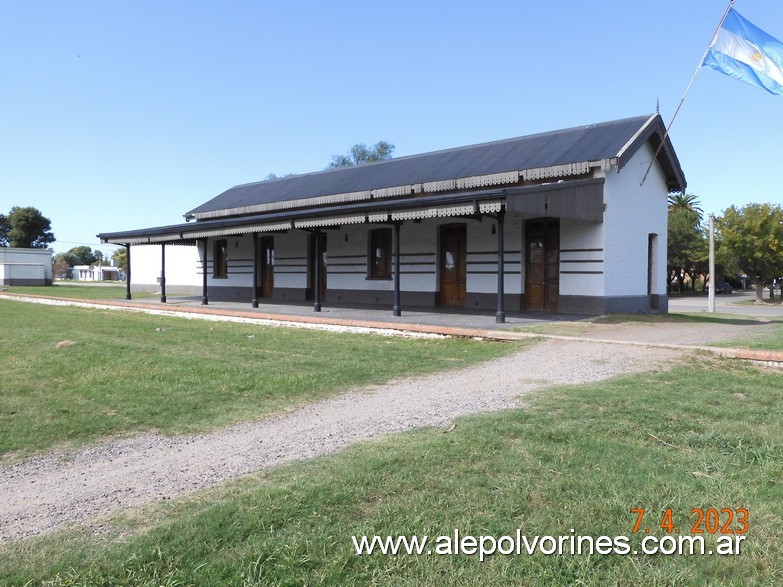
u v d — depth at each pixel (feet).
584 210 49.52
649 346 33.60
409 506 12.97
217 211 86.63
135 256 113.09
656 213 59.57
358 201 67.77
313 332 45.39
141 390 25.21
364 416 21.31
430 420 20.34
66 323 52.01
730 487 14.16
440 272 64.34
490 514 12.65
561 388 24.31
